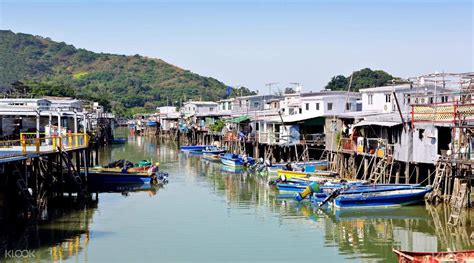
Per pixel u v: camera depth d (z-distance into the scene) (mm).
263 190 44625
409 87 53719
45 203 35188
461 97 40125
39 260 24562
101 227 30891
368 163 43844
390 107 54312
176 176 53906
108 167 49500
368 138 44375
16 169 30375
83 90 195000
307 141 57406
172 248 26750
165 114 128000
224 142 79562
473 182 35438
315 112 63188
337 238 28672
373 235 29250
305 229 30703
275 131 64375
